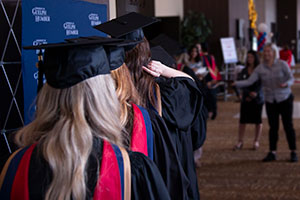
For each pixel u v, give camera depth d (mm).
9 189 1027
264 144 6387
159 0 12617
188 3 13375
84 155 1020
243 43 15141
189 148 1873
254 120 5984
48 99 1081
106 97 1100
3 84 1759
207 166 5215
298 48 27031
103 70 1119
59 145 1014
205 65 8266
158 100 1685
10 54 1797
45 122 1068
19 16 1844
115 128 1100
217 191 4238
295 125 7727
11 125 1806
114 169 1062
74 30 2170
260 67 5273
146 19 1785
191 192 1824
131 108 1377
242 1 15117
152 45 2383
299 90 13117
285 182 4508
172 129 1770
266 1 22562
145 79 1674
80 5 2234
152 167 1146
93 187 1032
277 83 5129
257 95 5805
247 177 4719
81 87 1064
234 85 5613
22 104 1862
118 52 1362
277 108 5270
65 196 995
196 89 1880
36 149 1067
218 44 13289
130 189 1091
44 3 1912
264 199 3986
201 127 2111
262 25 15000
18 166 1045
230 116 8961
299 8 27031
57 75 1064
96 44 1142
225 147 6234
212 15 13297
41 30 1896
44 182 1019
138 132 1330
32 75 1853
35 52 1870
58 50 1104
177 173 1400
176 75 1860
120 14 2898
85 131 1028
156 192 1118
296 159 5328
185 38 12250
